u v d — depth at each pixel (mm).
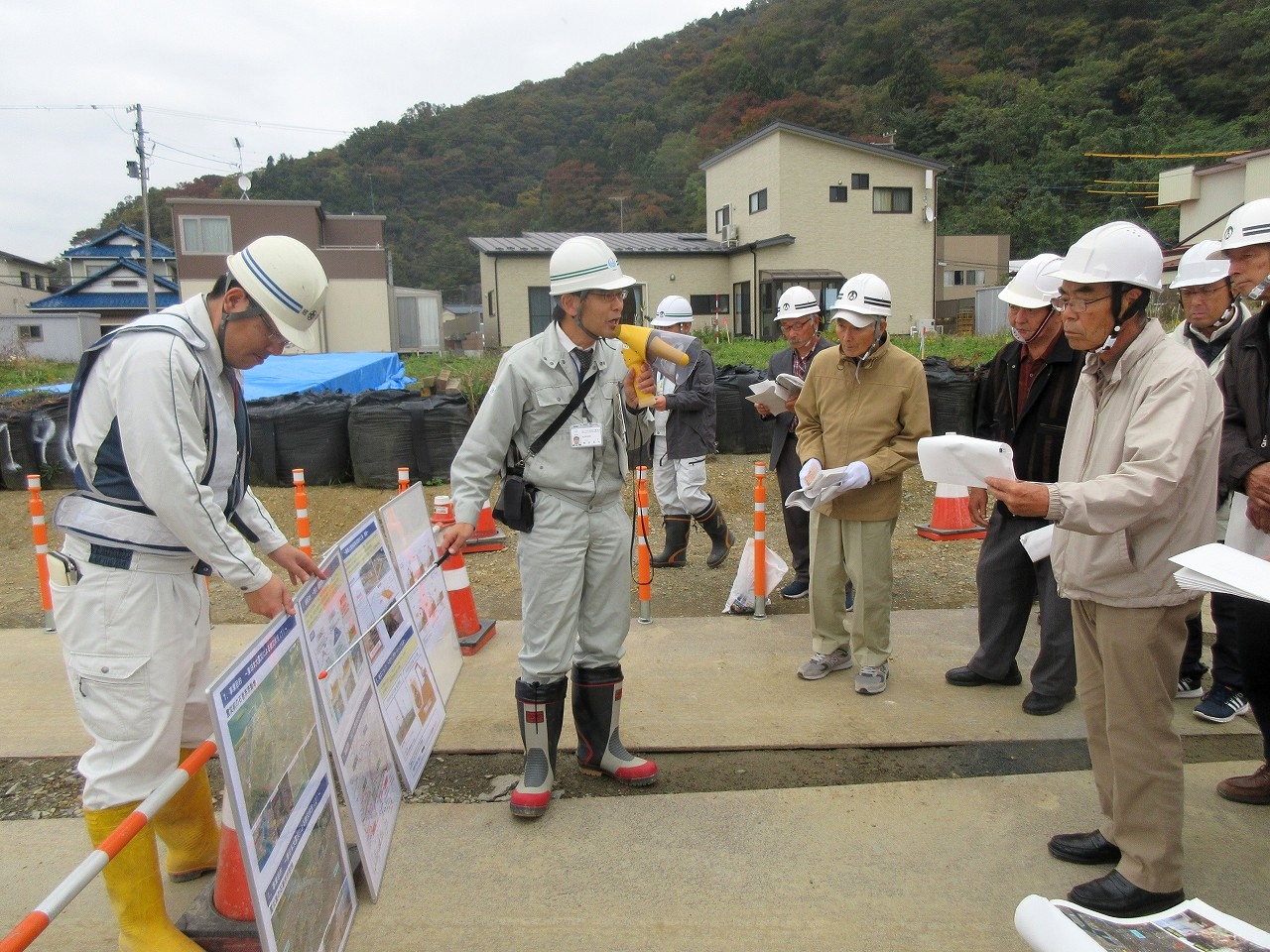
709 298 32219
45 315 33375
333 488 8516
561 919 2486
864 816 2994
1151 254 2311
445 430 8430
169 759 2295
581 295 2906
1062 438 3609
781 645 4602
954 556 6391
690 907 2529
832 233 30188
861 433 3824
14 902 2639
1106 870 2674
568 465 2988
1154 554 2314
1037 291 3520
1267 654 2844
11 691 4176
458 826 2986
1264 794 3004
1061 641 3635
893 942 2367
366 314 29719
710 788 3236
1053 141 51281
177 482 2090
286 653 2244
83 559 2193
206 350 2277
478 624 4688
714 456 9641
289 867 2096
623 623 3229
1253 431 3059
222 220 28531
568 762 3477
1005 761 3396
